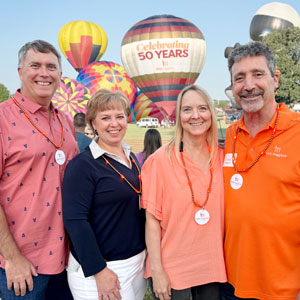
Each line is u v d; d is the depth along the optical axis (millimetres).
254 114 1890
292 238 1781
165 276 1941
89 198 1881
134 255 2023
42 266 1938
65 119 2270
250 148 1894
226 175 1979
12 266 1836
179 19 17703
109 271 1894
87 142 4262
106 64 17250
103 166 1922
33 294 1932
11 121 1886
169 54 17234
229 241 1938
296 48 28203
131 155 2156
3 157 1838
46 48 1977
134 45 17594
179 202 1928
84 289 1926
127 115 2057
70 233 1850
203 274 1968
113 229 1945
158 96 18219
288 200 1763
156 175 1981
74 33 25219
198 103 1943
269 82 1850
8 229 1835
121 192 1926
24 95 1986
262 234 1800
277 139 1817
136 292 2102
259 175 1825
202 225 1935
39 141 1931
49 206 1948
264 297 1835
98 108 1959
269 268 1803
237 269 1896
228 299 2037
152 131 4656
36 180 1905
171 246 1961
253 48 1872
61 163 2035
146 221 2014
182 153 1984
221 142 2324
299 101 28609
